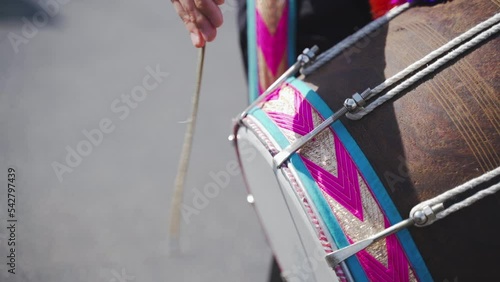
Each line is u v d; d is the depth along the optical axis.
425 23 1.64
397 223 1.48
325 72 1.71
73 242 2.77
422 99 1.53
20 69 4.00
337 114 1.56
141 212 2.94
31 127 3.49
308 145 1.58
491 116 1.48
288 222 1.74
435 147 1.50
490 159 1.47
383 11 1.88
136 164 3.24
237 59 4.12
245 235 2.84
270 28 2.04
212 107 3.65
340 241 1.50
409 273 1.48
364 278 1.49
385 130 1.54
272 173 1.69
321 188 1.54
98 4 4.83
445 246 1.48
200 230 2.86
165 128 3.49
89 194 3.04
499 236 1.46
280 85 1.77
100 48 4.25
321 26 2.07
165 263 2.69
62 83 3.88
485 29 1.55
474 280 1.48
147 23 4.58
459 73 1.53
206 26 1.67
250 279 2.65
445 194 1.47
